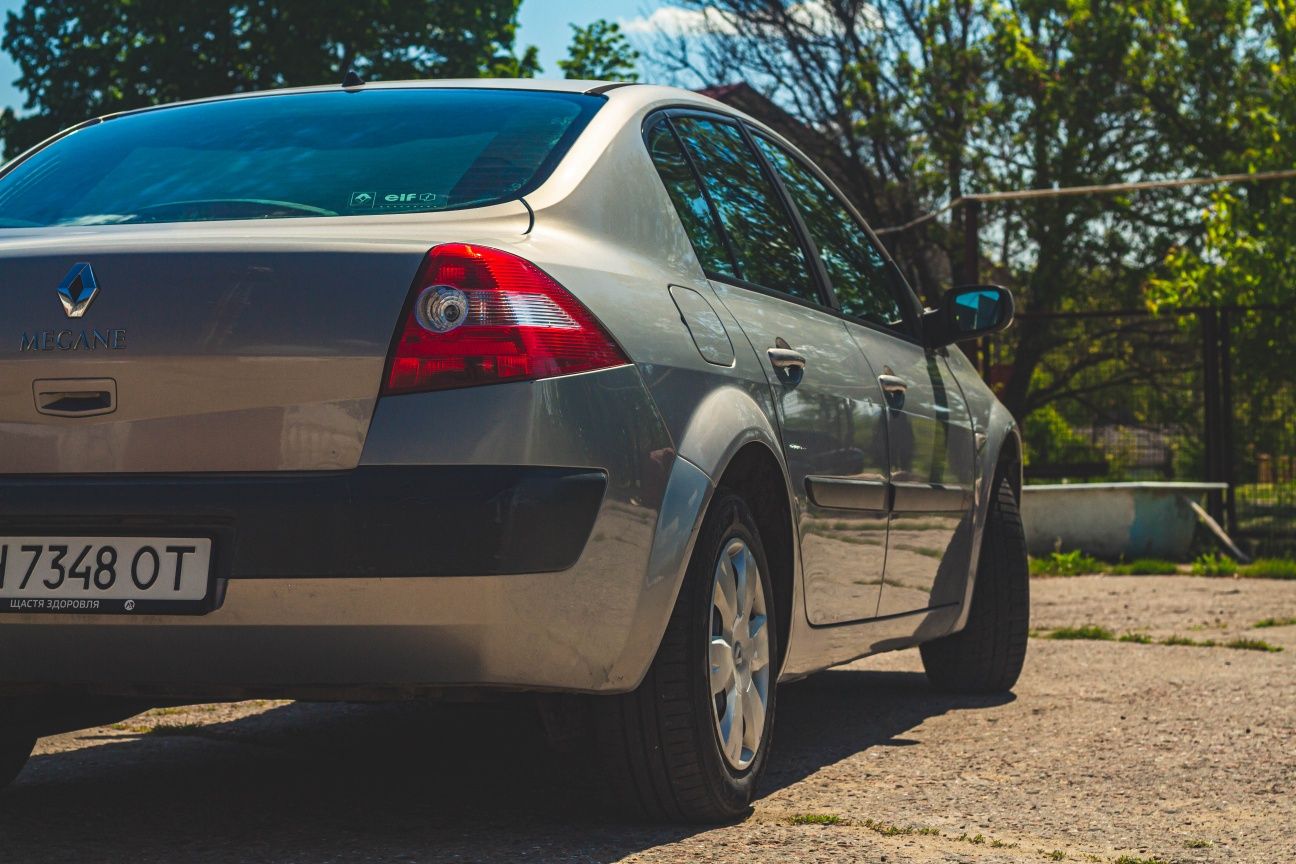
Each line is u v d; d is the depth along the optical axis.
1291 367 14.38
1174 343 17.38
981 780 3.46
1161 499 11.34
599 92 3.33
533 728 4.21
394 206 2.82
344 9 21.31
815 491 3.39
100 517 2.48
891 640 4.08
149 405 2.49
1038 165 24.98
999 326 4.54
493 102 3.25
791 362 3.36
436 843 2.77
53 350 2.52
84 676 2.56
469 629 2.43
